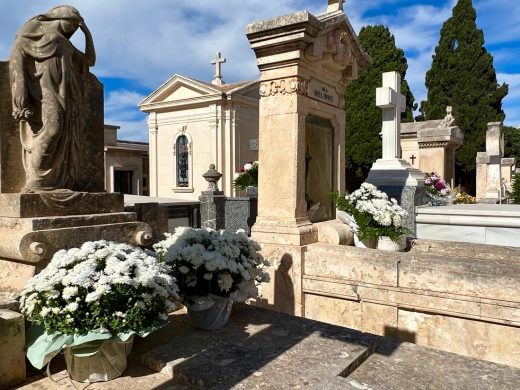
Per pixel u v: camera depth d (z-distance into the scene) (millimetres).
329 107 4754
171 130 19219
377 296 3559
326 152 4879
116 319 1963
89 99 3107
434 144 11172
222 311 2658
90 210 2900
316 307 3889
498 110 24688
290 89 4008
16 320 2098
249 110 18906
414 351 2439
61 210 2715
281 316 2924
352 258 3691
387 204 4465
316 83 4406
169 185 19344
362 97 23438
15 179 2750
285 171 4078
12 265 2551
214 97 17766
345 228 4402
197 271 2645
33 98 2693
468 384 2066
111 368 2092
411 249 4551
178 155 19219
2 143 2686
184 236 2830
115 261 2084
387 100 7020
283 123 4070
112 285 1998
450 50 25141
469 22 24562
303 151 4125
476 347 3168
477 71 24250
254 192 11477
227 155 18062
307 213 4449
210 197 10586
